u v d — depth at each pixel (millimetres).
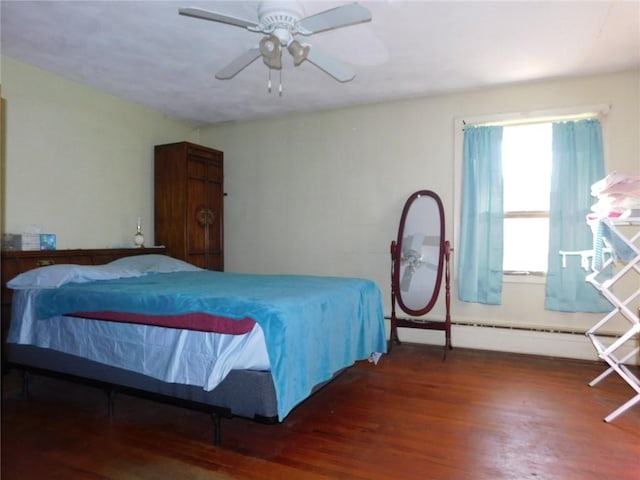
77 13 2520
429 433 2184
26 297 2723
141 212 4289
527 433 2172
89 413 2471
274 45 2117
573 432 2180
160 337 2197
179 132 4789
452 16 2516
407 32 2711
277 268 4680
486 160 3719
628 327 3342
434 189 3971
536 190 3676
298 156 4566
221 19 2076
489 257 3691
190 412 2486
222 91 3855
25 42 2910
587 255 3137
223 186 4785
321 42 2855
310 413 2443
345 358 2605
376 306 3121
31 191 3322
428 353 3658
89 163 3779
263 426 2279
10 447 2068
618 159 3377
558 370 3166
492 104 3760
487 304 3738
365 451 2008
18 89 3230
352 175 4312
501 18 2537
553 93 3564
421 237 3896
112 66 3309
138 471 1854
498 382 2928
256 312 2008
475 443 2072
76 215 3670
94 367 2441
